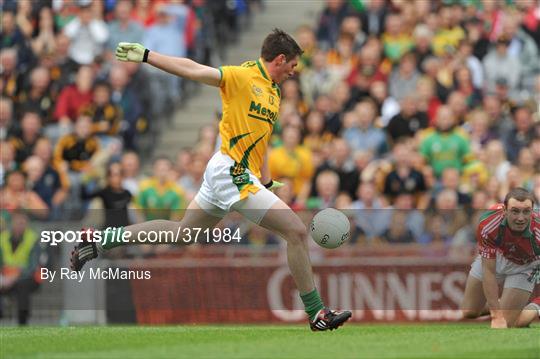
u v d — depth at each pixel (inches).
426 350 1042.7
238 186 1186.0
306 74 2450.8
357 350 1041.5
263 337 1181.1
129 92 2397.9
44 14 2568.9
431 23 2496.3
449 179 2110.0
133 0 2568.9
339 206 2054.6
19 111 2447.1
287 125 2171.5
